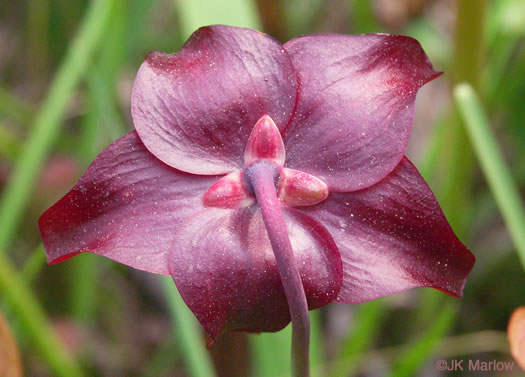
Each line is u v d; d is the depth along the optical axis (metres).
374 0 0.34
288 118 0.18
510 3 0.28
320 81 0.18
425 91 0.36
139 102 0.18
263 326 0.18
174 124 0.18
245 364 0.26
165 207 0.18
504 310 0.33
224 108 0.18
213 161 0.18
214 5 0.23
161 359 0.32
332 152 0.18
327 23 0.41
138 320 0.35
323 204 0.18
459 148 0.27
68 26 0.39
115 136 0.26
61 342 0.29
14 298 0.23
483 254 0.34
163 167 0.18
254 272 0.18
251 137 0.18
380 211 0.18
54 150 0.34
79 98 0.33
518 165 0.33
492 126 0.32
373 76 0.18
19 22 0.45
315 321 0.25
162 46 0.39
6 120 0.40
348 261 0.18
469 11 0.25
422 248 0.18
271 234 0.18
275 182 0.18
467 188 0.28
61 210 0.18
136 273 0.35
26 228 0.34
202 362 0.23
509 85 0.29
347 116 0.18
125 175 0.18
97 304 0.34
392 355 0.30
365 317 0.25
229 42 0.18
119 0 0.28
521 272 0.33
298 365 0.18
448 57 0.33
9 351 0.19
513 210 0.23
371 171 0.18
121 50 0.29
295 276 0.17
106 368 0.33
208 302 0.18
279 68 0.18
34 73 0.39
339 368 0.26
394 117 0.18
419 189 0.18
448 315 0.24
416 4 0.33
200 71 0.18
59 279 0.32
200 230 0.18
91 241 0.18
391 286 0.18
